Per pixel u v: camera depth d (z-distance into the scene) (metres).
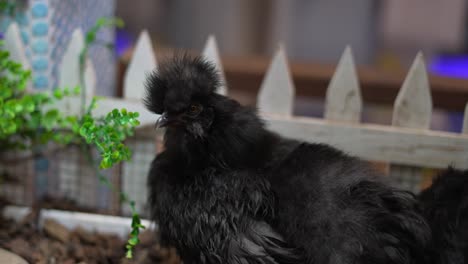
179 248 1.21
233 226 1.16
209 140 1.19
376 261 1.12
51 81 1.41
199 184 1.19
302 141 1.27
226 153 1.19
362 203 1.14
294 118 1.35
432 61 2.42
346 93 1.33
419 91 1.32
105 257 1.32
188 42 2.61
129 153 1.22
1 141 1.39
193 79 1.18
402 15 2.43
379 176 1.19
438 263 1.15
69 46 1.37
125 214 1.44
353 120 1.34
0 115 1.30
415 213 1.14
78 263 1.30
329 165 1.18
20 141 1.40
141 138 1.40
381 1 2.45
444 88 1.59
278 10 2.58
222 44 2.62
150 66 1.37
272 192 1.18
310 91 1.72
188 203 1.18
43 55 1.39
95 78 1.43
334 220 1.14
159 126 1.18
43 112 1.39
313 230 1.15
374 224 1.13
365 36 2.51
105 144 1.22
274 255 1.15
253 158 1.20
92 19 1.50
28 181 1.44
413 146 1.33
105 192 1.46
